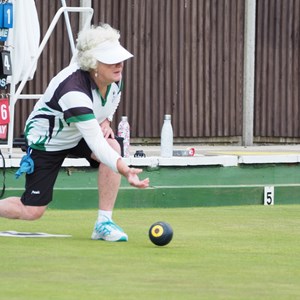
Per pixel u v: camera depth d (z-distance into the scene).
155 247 17.09
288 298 12.91
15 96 25.44
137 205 24.77
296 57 39.47
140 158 25.73
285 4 39.09
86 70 16.81
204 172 26.72
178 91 37.06
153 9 36.44
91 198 24.14
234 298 12.80
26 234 18.61
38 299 12.36
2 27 24.88
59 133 17.20
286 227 20.81
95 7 35.38
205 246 17.47
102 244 17.31
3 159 22.69
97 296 12.66
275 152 32.91
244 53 38.25
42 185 17.52
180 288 13.39
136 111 36.31
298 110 39.66
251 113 38.41
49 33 26.41
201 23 37.31
